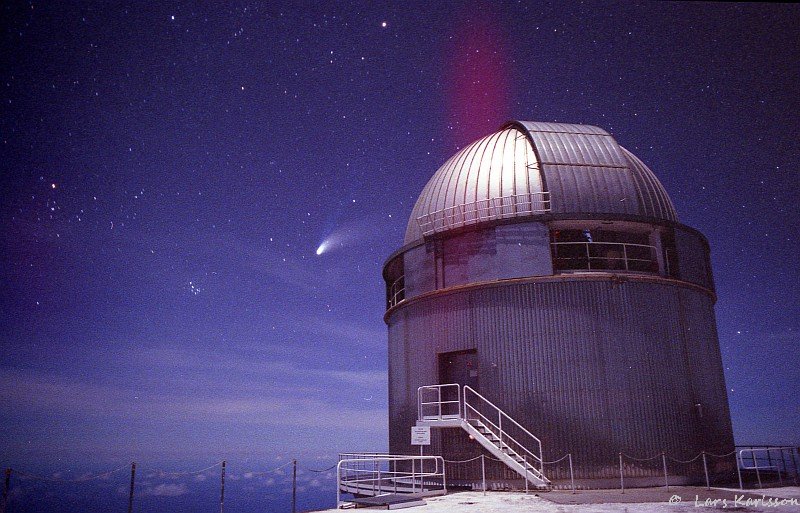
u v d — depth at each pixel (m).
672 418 20.09
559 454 19.47
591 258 21.47
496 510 14.10
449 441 21.12
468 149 26.31
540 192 22.17
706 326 22.34
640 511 13.48
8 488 12.23
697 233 23.12
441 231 22.91
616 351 20.28
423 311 23.16
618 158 23.28
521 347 20.70
